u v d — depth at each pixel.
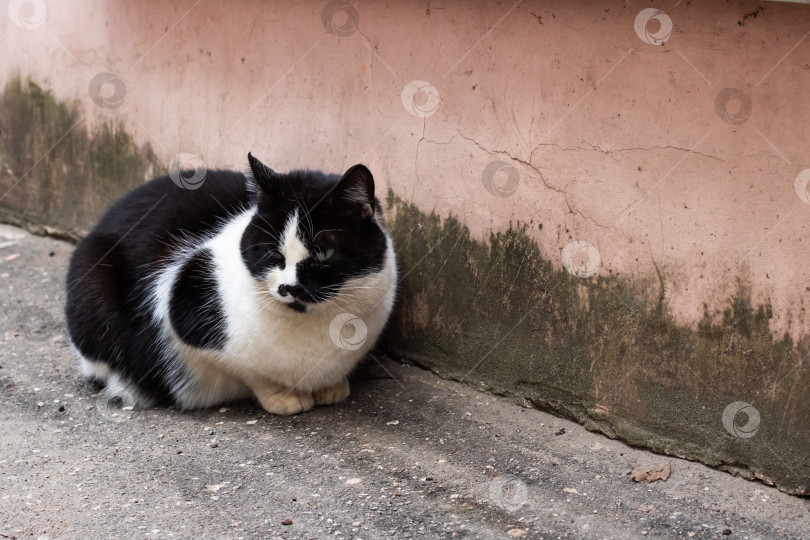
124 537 1.26
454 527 1.28
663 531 1.27
